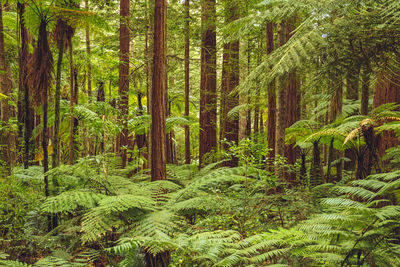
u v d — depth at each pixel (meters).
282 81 4.07
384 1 3.34
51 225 3.78
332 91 3.77
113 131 4.99
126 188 3.60
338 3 3.40
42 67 4.11
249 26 4.31
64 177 3.83
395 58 3.36
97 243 3.38
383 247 2.17
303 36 3.51
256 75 3.96
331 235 2.17
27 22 4.37
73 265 2.56
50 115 6.16
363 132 2.94
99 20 4.45
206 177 3.55
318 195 3.78
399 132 3.51
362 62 3.46
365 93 4.91
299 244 2.27
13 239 3.41
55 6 4.01
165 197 3.52
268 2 4.58
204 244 2.48
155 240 2.33
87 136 5.25
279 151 6.48
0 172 4.42
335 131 3.46
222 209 3.44
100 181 3.60
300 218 3.27
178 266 3.02
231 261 2.14
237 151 3.84
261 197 3.57
